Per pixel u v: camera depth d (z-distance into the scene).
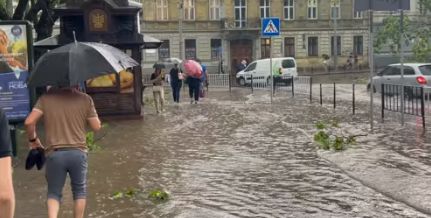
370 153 10.84
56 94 6.28
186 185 8.79
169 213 7.27
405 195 7.72
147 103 25.30
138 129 15.72
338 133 13.79
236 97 28.77
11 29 11.70
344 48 69.50
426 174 8.89
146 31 61.38
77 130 6.22
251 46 65.75
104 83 17.97
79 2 17.97
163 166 10.29
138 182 9.05
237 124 16.39
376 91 27.59
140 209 7.48
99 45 6.77
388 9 14.67
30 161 6.36
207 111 20.77
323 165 10.08
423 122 14.52
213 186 8.69
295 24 67.19
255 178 9.16
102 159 11.04
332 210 7.26
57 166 6.12
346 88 34.16
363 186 8.48
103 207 7.60
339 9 69.44
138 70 18.17
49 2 19.61
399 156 10.45
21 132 14.76
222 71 61.38
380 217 6.91
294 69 42.12
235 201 7.79
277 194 8.12
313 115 18.56
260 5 66.06
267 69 41.25
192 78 25.19
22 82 11.70
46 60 6.28
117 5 18.17
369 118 17.28
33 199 8.05
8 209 3.20
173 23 62.50
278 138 13.38
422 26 33.66
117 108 18.08
